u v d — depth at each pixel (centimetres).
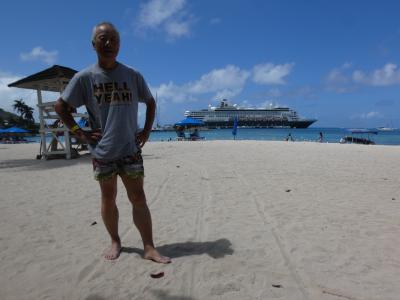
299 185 774
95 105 335
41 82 1424
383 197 649
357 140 3788
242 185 773
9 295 295
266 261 356
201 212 545
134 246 400
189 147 2273
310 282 310
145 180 845
